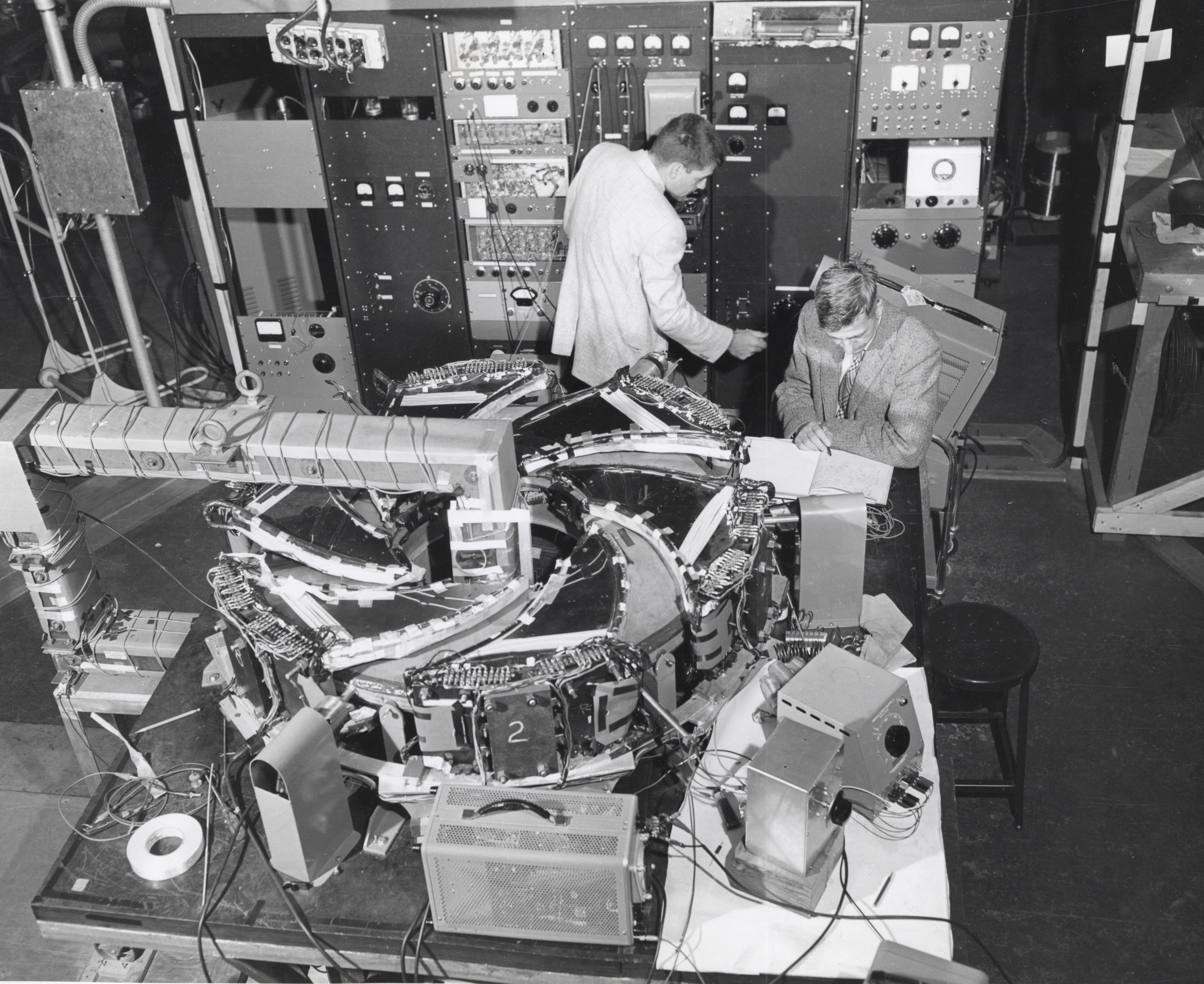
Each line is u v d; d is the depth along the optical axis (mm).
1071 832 3762
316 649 2730
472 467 2775
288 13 4668
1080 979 3346
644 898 2541
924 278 4777
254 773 2564
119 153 4234
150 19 4723
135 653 3400
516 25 4574
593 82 4637
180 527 5270
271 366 5535
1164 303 4340
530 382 3654
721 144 4074
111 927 2682
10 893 3676
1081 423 5195
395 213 5016
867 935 2518
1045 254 7031
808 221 4836
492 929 2529
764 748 2486
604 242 4195
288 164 4957
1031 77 6820
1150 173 5277
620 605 2811
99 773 3238
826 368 3900
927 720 2980
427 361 5398
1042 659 4383
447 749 2658
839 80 4520
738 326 5117
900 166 5207
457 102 4738
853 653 3070
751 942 2510
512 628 2797
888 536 3562
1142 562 4812
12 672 4520
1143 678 4281
